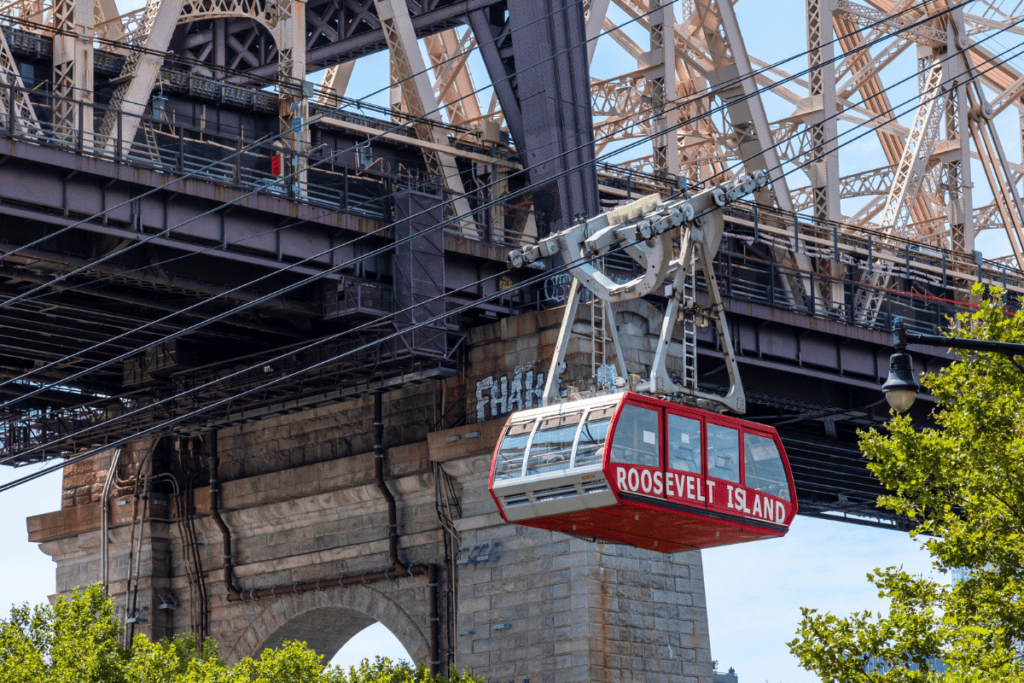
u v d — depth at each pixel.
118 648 69.56
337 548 84.56
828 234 91.25
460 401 78.00
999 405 43.66
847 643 42.59
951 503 43.62
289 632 88.12
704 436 45.78
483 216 80.81
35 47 73.00
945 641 41.75
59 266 66.25
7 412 91.81
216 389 81.69
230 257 68.00
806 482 102.00
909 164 96.88
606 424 44.06
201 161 77.56
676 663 74.00
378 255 73.69
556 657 72.19
